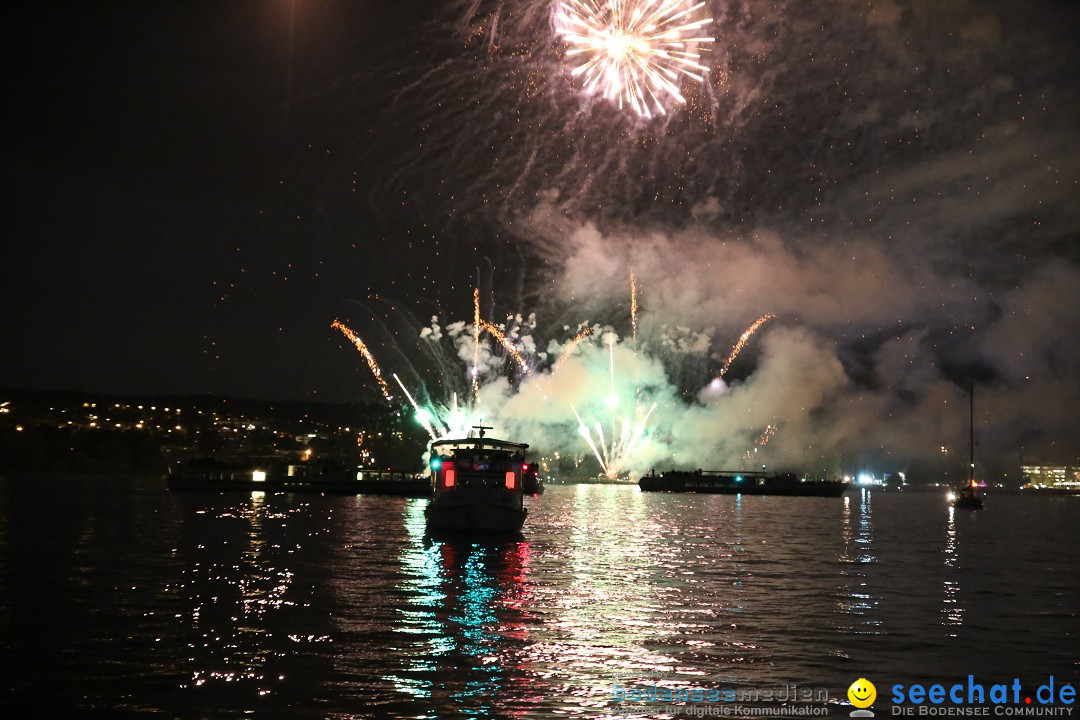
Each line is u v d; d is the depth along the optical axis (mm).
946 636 25484
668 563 42844
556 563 41781
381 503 102625
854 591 33938
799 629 26203
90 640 23656
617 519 79938
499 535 56219
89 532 56719
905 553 50781
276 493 130000
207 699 18703
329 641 23734
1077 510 137750
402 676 20469
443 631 25109
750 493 174500
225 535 55312
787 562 44406
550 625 26203
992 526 83500
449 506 56031
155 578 34750
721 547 52719
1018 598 32562
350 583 33844
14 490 130375
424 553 45062
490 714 18016
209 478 136625
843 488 175625
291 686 19625
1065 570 42031
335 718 17656
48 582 33531
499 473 56406
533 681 20281
